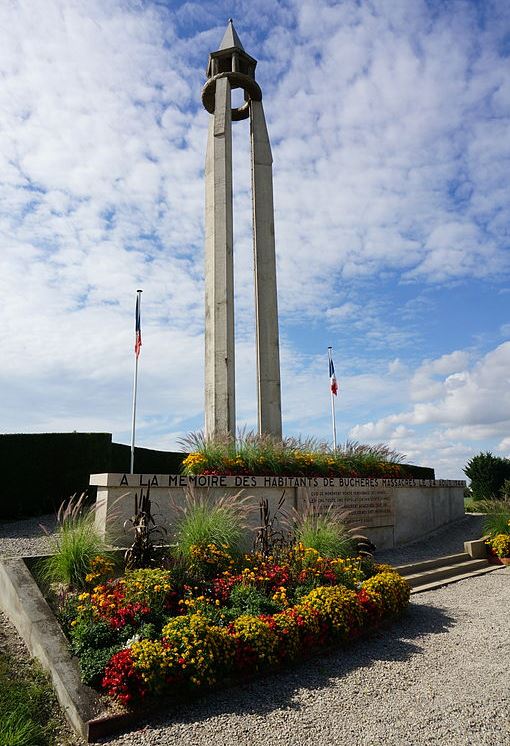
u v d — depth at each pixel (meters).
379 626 7.15
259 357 15.12
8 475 13.20
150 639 5.25
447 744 4.20
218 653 5.18
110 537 8.54
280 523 10.80
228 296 14.57
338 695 5.09
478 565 11.66
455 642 6.63
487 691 5.13
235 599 6.52
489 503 15.63
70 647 5.37
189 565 7.20
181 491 9.54
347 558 8.41
